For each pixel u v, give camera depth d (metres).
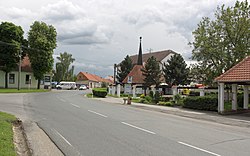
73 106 22.73
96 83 131.00
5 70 54.75
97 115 16.75
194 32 36.03
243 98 26.81
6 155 6.71
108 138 9.76
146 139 9.70
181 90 49.41
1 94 36.72
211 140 9.92
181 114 20.17
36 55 57.66
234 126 14.89
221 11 34.72
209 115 19.97
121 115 17.34
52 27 60.03
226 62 33.69
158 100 31.41
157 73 51.12
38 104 23.48
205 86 39.00
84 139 9.55
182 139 9.91
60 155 7.54
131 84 56.06
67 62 111.31
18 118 14.19
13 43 53.53
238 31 33.81
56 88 81.75
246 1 33.94
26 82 63.06
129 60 70.88
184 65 55.31
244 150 8.41
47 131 11.01
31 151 7.91
